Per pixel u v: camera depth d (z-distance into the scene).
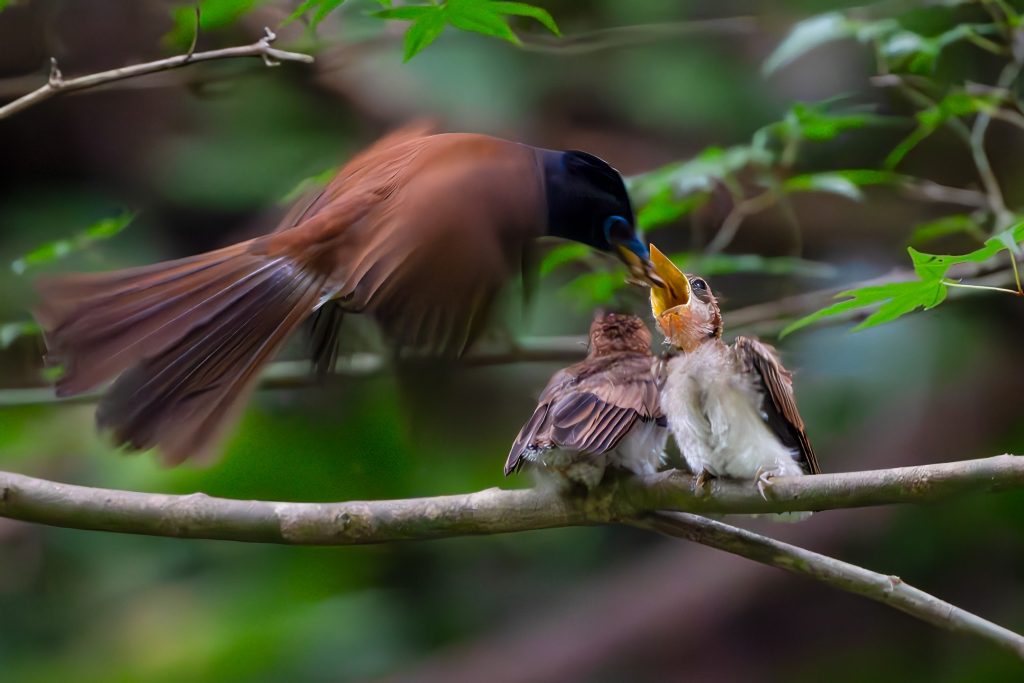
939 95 9.28
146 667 11.90
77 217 12.38
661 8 13.24
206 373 5.16
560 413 6.28
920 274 6.16
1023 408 12.67
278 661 12.09
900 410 12.72
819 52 13.05
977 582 13.15
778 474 5.98
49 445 11.15
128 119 12.36
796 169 11.92
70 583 12.34
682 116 13.30
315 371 6.43
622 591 13.81
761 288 12.30
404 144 5.59
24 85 10.25
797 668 13.75
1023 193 12.68
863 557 13.34
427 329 4.63
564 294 9.26
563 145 13.10
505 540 13.42
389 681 12.31
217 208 12.35
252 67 9.77
